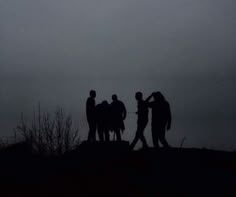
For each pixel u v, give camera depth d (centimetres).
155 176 1391
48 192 1253
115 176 1394
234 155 1686
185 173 1428
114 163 1570
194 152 1742
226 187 1270
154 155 1680
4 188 1293
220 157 1650
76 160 1622
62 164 1580
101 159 1616
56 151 1745
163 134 1767
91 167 1520
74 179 1371
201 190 1241
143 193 1214
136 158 1608
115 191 1239
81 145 1756
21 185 1304
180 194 1206
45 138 1777
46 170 1498
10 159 1662
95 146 1747
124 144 1791
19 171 1470
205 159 1614
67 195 1220
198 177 1380
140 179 1354
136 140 1812
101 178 1373
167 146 1770
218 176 1387
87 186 1293
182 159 1606
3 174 1443
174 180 1349
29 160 1645
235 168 1499
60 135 1770
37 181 1356
